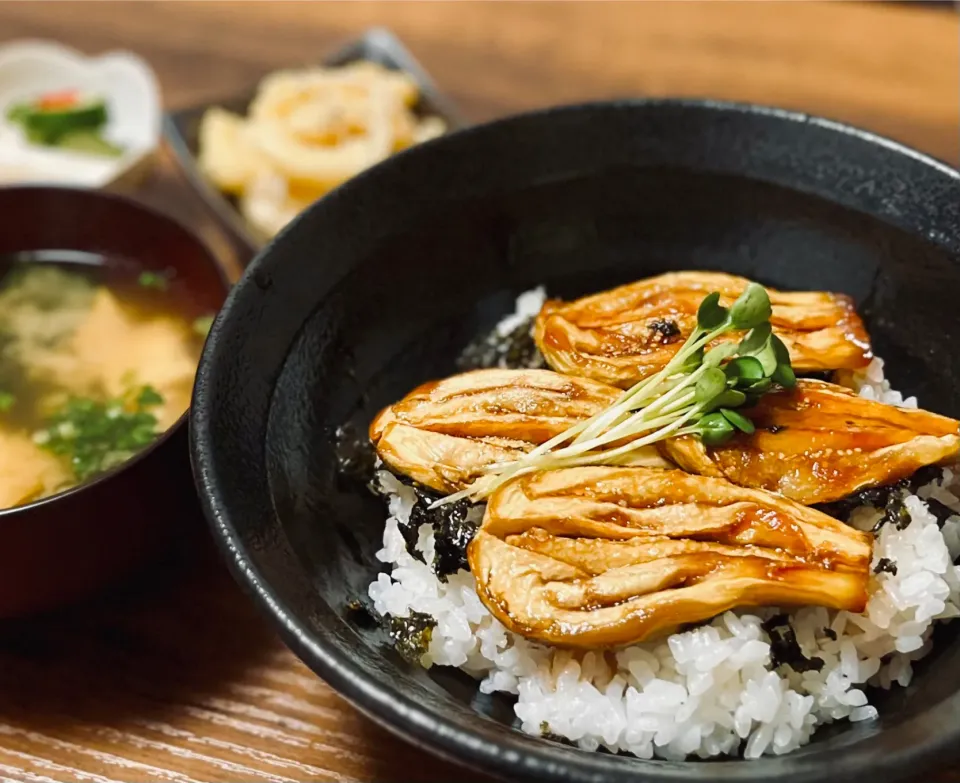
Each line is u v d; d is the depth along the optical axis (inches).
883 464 14.0
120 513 14.7
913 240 15.4
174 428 14.8
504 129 16.0
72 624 15.6
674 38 23.0
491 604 13.6
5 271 18.2
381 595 14.5
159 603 15.7
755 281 16.6
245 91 21.9
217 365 14.0
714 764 12.8
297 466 14.7
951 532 14.5
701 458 14.2
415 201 15.8
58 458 16.2
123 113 22.5
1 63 22.5
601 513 13.8
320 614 13.3
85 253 18.4
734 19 23.3
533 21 23.8
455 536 14.2
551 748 12.5
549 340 15.5
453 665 14.3
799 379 14.8
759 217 16.3
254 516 13.6
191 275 17.8
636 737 13.6
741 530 13.6
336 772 14.6
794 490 14.1
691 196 16.4
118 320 17.7
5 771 14.5
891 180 15.4
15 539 14.2
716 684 13.7
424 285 16.3
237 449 13.9
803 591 13.3
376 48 22.8
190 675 15.2
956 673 13.4
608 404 14.7
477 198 16.1
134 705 15.0
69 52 22.9
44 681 15.1
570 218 16.7
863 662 13.9
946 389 15.3
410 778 14.5
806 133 15.7
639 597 13.4
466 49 23.2
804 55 22.4
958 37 22.5
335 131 21.0
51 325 17.7
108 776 14.5
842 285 16.2
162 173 21.4
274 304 14.7
